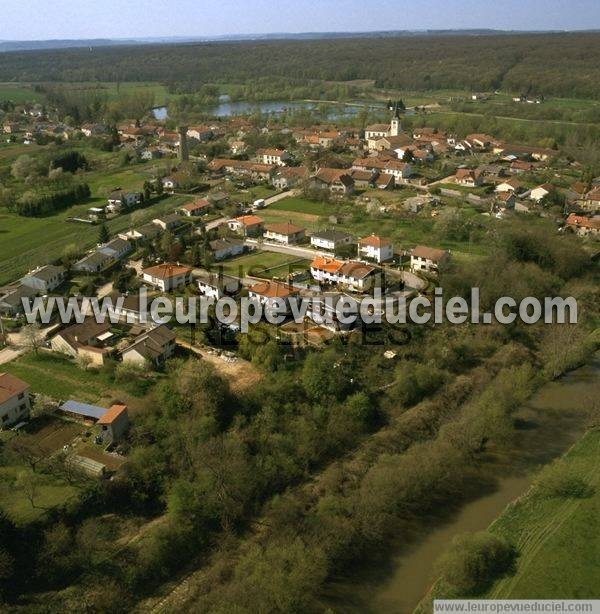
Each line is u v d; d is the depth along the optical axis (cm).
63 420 8850
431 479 7956
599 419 9162
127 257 14812
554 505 7712
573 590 6556
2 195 19212
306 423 8812
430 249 13738
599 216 17362
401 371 9944
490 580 6706
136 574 6750
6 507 7262
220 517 7488
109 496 7544
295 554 6769
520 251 13850
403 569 6975
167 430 8556
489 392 9469
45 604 6366
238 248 14888
